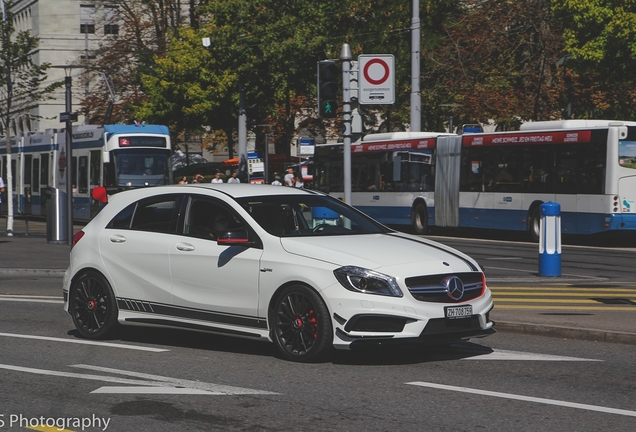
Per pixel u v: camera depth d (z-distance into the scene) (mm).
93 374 9547
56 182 45156
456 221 35812
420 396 8453
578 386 8914
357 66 17875
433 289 9742
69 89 27203
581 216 30281
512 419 7582
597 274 20656
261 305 10281
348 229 10961
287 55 50031
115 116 66688
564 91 49438
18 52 36125
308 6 50875
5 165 52000
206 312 10734
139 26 65938
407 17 55344
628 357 10539
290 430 7270
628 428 7297
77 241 12062
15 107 36656
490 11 50312
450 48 51281
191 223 11102
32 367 9945
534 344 11445
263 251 10320
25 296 16812
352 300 9594
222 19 50500
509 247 29188
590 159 30016
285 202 10961
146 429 7332
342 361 10227
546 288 17422
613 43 40062
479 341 11656
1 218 53281
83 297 11914
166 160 40938
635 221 29438
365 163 40875
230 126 59594
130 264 11445
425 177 37469
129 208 11758
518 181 32875
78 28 85750
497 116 49500
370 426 7371
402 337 9516
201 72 57906
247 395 8516
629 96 49438
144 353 10828
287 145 53125
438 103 53188
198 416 7734
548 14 48188
